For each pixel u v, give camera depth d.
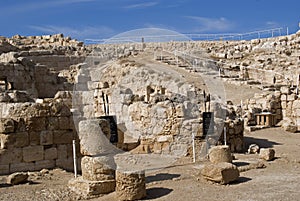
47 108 14.12
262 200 10.30
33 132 13.79
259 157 16.20
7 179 12.15
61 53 44.31
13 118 13.60
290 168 14.44
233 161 15.29
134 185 10.49
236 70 40.50
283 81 35.81
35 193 11.04
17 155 13.42
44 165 13.95
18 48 44.62
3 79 28.89
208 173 12.30
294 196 10.62
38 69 31.33
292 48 48.19
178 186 11.84
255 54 47.72
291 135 23.38
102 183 11.09
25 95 19.02
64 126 14.40
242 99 29.39
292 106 26.94
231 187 11.75
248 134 23.25
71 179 11.87
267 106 27.09
